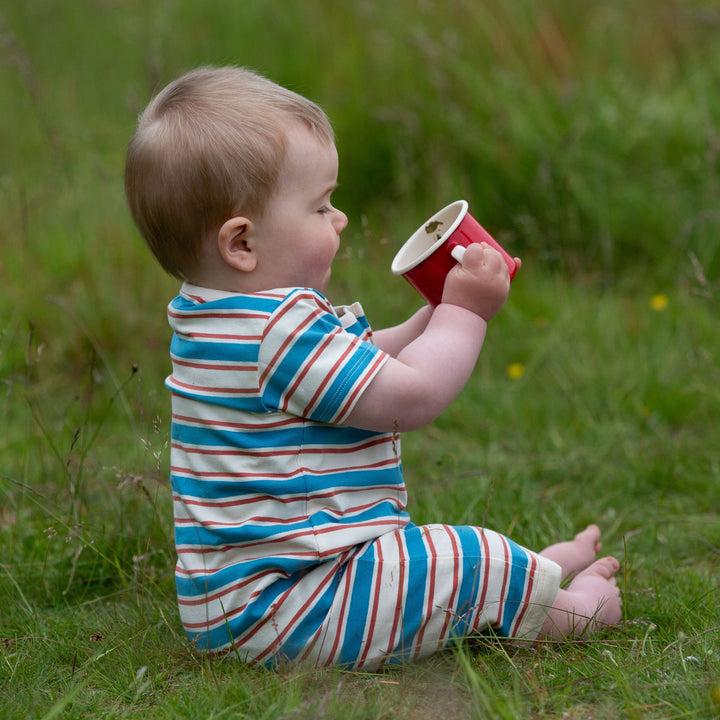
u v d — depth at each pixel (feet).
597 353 20.53
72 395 19.51
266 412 9.73
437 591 9.82
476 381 20.13
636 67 28.58
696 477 15.99
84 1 39.88
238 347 9.73
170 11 36.37
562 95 26.86
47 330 21.18
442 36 28.66
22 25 38.81
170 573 12.96
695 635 10.15
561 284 23.09
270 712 8.70
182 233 10.17
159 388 19.69
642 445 17.25
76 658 10.55
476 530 10.25
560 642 10.30
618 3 29.91
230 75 10.65
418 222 24.84
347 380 9.54
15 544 13.84
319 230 10.23
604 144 25.79
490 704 8.67
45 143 28.60
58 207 24.61
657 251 24.03
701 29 29.53
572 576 11.92
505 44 28.27
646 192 24.84
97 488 15.64
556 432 17.92
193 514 10.06
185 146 10.00
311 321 9.64
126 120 30.50
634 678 9.17
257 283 10.18
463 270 10.36
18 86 33.60
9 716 9.08
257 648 9.86
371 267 22.79
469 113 26.76
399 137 26.43
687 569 12.77
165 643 10.83
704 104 25.79
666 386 19.07
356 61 28.89
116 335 21.30
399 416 9.77
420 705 9.07
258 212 10.00
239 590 9.78
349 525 9.84
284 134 10.07
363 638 9.70
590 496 15.75
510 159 25.59
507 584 10.07
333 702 8.70
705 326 20.79
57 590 12.88
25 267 22.50
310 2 31.83
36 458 16.67
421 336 10.26
